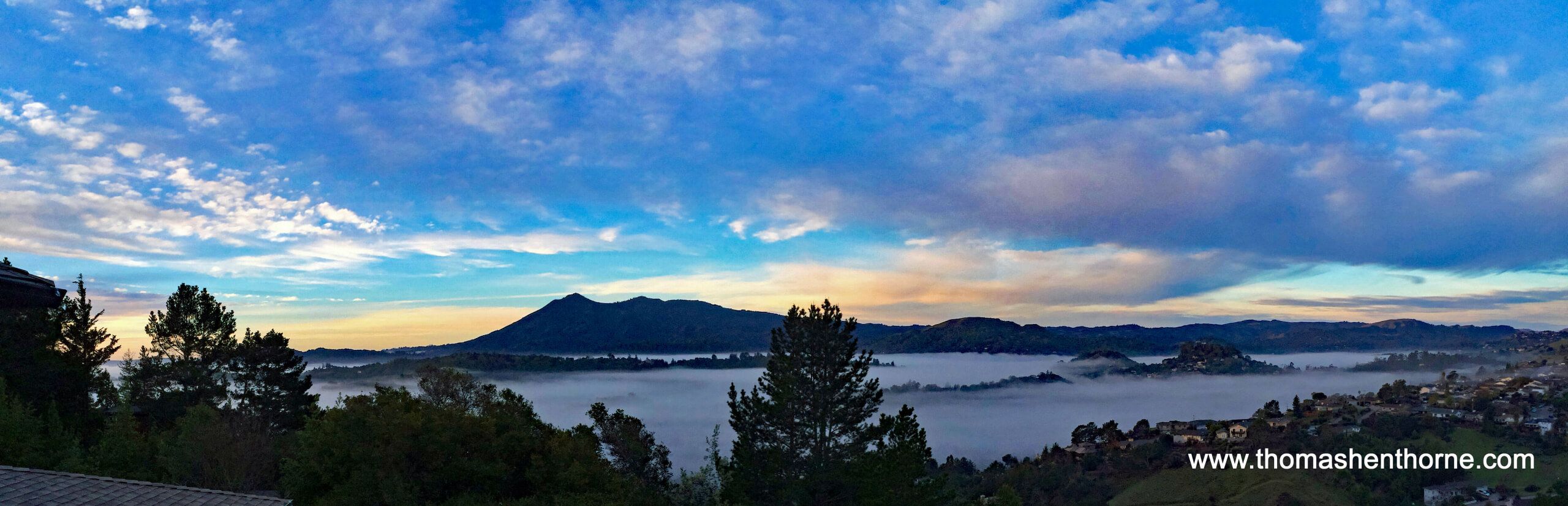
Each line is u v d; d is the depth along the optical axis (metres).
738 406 36.12
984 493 136.00
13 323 34.25
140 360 44.38
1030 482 141.50
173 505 12.75
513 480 31.83
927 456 33.53
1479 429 151.25
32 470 12.40
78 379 37.81
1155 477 140.75
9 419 24.95
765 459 34.88
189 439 28.14
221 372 46.56
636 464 41.12
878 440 34.22
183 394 43.44
